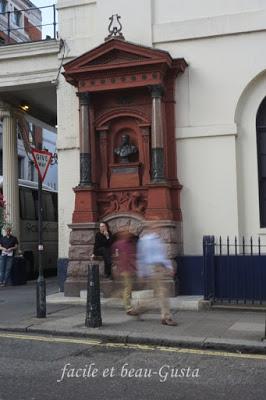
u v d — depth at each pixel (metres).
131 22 13.63
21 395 6.00
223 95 12.94
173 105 13.18
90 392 6.13
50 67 14.84
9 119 17.72
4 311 11.61
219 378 6.71
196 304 11.60
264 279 11.98
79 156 13.81
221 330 9.30
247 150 12.96
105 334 9.04
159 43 13.46
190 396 6.00
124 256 11.00
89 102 13.40
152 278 10.05
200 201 12.95
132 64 12.70
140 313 10.59
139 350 8.28
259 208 12.86
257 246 12.73
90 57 13.04
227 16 12.95
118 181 13.26
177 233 12.85
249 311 11.30
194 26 13.17
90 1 14.21
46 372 6.95
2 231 17.45
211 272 12.10
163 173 12.74
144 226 12.54
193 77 13.16
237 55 12.90
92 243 12.93
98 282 9.77
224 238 12.76
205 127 12.95
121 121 13.52
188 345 8.46
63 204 14.12
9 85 15.28
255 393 6.10
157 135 12.73
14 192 17.78
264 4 12.82
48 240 21.53
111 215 13.04
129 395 6.03
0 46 15.14
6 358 7.69
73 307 12.02
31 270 19.81
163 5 13.53
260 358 7.77
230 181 12.78
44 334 9.45
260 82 12.88
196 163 13.02
